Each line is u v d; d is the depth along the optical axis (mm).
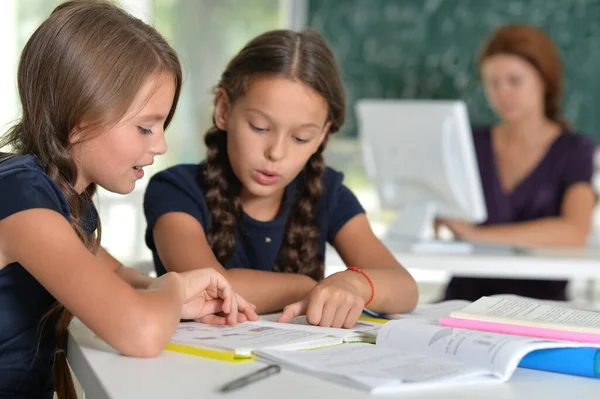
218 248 1578
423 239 2672
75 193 1154
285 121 1428
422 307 1512
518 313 1110
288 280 1461
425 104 2588
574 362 950
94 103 1104
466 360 946
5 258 1072
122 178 1149
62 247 1020
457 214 2707
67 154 1135
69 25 1130
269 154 1439
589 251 2465
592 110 4086
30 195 1048
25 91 1158
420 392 837
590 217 2834
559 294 2758
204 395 801
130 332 970
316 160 1617
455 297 2836
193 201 1572
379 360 941
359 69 4242
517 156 2947
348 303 1222
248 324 1191
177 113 4641
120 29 1140
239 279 1428
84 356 978
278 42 1447
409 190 2775
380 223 4277
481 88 4137
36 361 1163
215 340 1037
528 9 4102
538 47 2889
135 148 1137
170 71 1182
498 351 934
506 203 2932
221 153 1587
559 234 2750
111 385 834
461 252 2361
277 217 1638
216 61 4648
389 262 1624
